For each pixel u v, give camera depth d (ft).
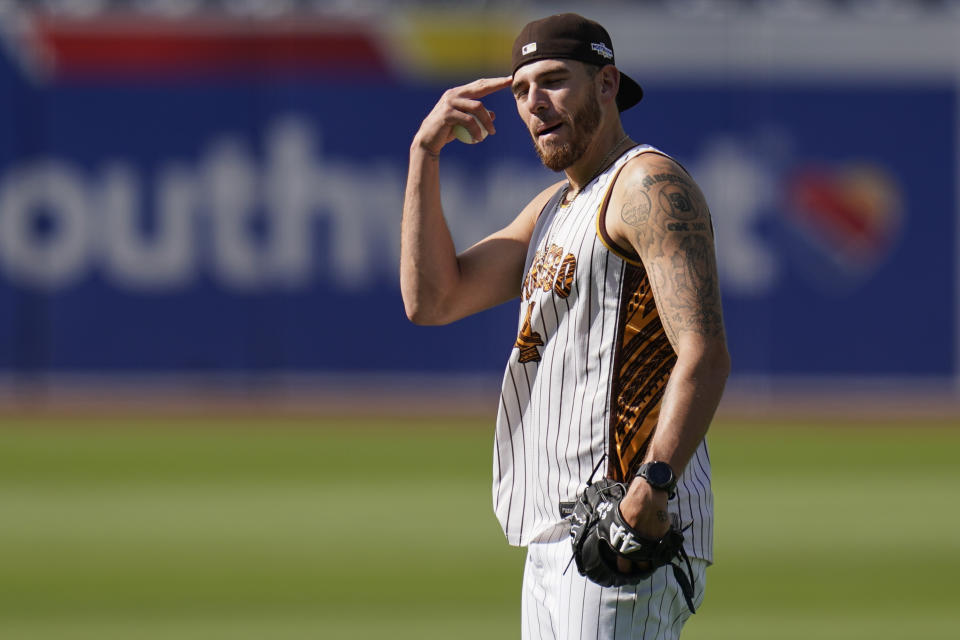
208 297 230.27
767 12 231.30
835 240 230.89
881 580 102.89
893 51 231.30
